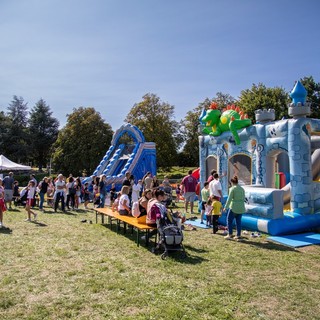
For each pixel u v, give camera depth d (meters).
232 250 7.93
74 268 6.52
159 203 7.90
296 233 9.80
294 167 10.27
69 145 48.16
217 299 5.00
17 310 4.67
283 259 7.15
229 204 9.11
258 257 7.31
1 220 10.83
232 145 13.07
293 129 10.30
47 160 69.88
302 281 5.79
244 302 4.92
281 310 4.66
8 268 6.53
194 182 14.66
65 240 8.98
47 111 70.56
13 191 16.56
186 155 55.31
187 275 6.07
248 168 12.43
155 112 44.19
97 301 4.96
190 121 50.06
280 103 40.28
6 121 61.53
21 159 61.19
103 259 7.11
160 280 5.82
